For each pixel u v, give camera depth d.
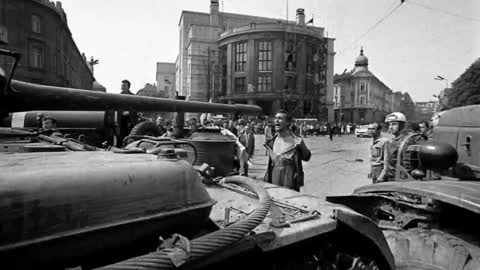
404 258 3.18
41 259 1.17
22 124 6.16
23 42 26.73
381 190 3.49
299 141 4.26
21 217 1.13
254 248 1.70
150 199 1.45
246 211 2.05
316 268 1.99
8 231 1.10
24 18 26.84
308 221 1.94
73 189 1.26
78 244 1.24
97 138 6.94
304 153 4.30
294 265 1.94
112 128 7.12
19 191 1.15
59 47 31.48
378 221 3.83
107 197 1.33
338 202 3.72
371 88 67.31
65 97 3.84
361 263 2.04
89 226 1.26
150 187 1.47
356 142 25.72
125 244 1.39
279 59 40.44
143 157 1.80
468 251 2.96
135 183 1.43
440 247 3.09
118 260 1.44
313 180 8.83
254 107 9.71
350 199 3.79
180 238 1.33
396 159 4.93
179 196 1.55
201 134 4.43
